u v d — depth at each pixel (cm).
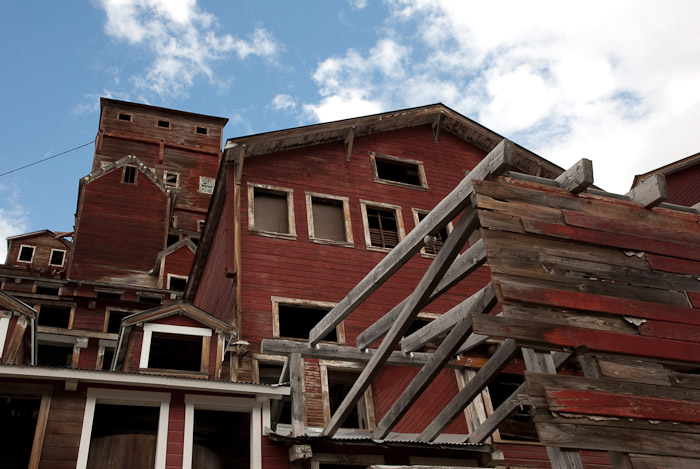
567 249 893
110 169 3338
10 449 1418
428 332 1135
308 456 1162
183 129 4459
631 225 973
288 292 1656
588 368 814
